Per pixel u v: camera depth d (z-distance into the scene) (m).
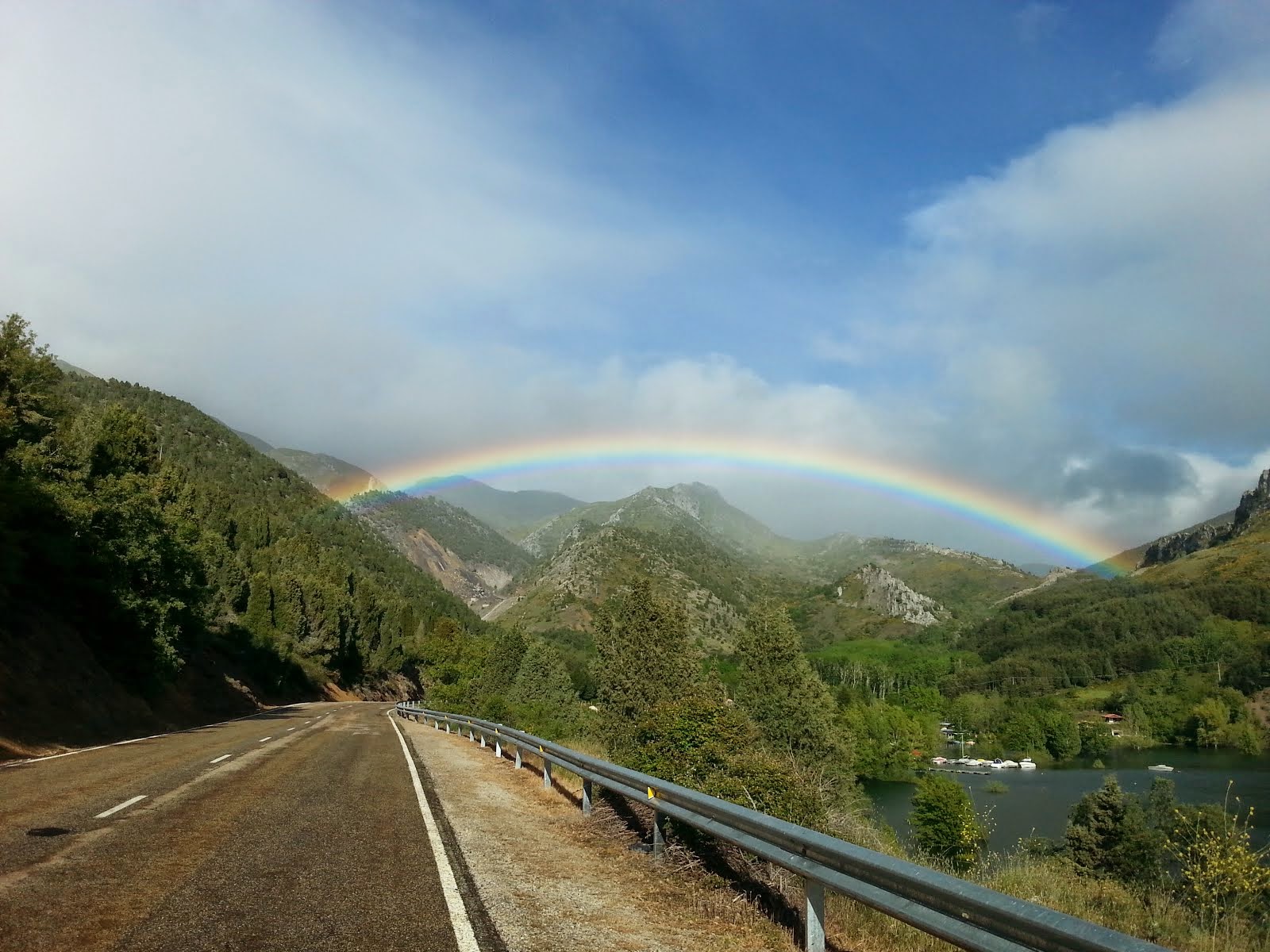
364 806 11.70
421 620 168.38
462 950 5.47
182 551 38.38
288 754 19.48
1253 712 96.50
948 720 113.81
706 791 10.03
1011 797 57.00
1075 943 3.62
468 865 8.14
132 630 36.03
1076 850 20.33
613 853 9.25
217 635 73.94
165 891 6.60
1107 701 117.38
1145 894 10.03
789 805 10.12
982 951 4.14
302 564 121.69
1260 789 50.97
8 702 22.98
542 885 7.54
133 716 32.19
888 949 6.04
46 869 7.11
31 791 11.95
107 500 34.22
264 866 7.62
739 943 6.03
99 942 5.27
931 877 4.58
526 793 14.32
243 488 194.62
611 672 36.03
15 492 27.81
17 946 5.13
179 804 11.15
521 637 62.34
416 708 44.75
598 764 11.12
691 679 35.72
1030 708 102.12
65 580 32.34
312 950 5.30
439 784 14.99
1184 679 109.88
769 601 36.66
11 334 32.56
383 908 6.40
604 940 5.95
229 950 5.23
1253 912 9.33
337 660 112.62
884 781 73.00
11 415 31.14
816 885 5.75
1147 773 67.19
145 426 41.22
